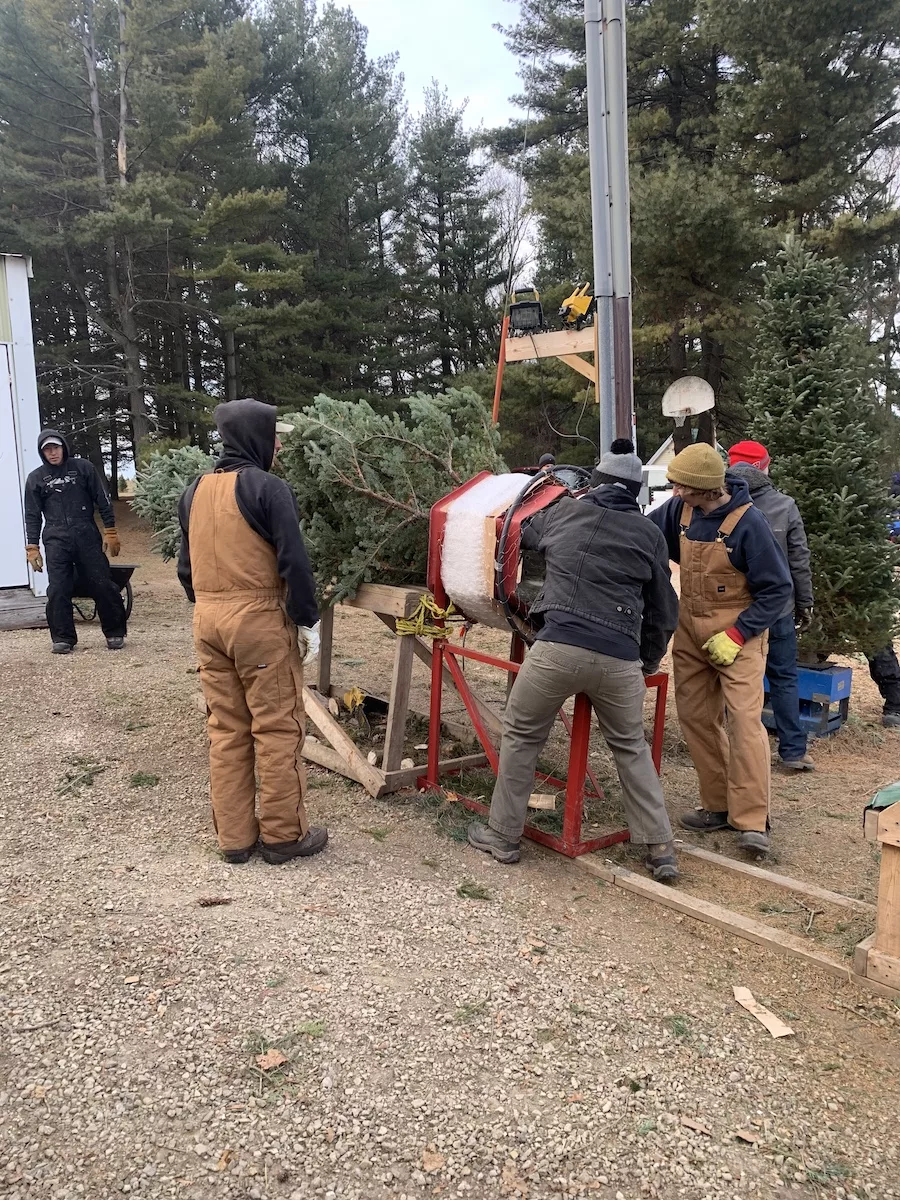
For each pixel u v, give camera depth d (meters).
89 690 6.42
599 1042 2.61
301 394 23.55
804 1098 2.44
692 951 3.22
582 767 3.86
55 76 20.69
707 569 4.06
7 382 9.45
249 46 21.45
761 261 14.77
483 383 19.02
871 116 14.71
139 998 2.68
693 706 4.28
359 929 3.17
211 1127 2.20
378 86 26.41
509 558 3.91
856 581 5.83
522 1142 2.21
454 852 3.96
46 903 3.28
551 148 19.02
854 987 3.03
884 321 19.25
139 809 4.36
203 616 3.55
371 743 5.30
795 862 4.11
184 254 22.41
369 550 4.67
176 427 24.53
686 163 15.88
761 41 14.88
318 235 23.92
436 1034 2.59
